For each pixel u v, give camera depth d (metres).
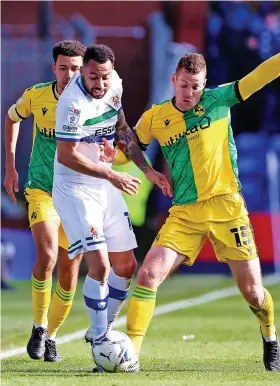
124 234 19.92
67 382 17.06
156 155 46.59
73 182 19.09
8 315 33.09
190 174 19.58
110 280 20.17
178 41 48.47
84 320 31.50
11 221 47.12
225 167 19.72
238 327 29.23
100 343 18.69
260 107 49.44
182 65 19.20
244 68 48.69
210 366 20.20
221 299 37.81
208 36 48.50
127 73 48.47
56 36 48.06
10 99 47.78
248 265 19.42
